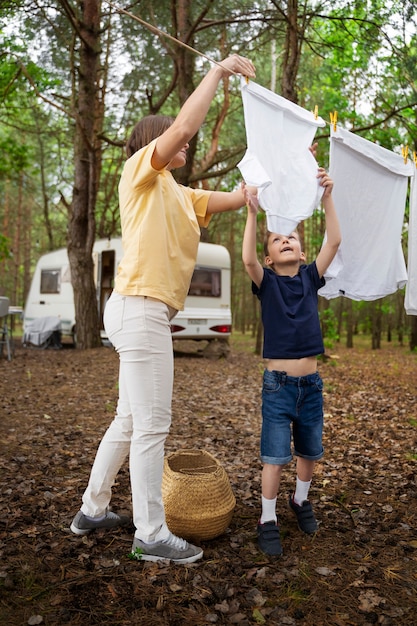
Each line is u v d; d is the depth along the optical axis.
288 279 2.59
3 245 13.25
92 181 10.96
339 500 3.18
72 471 3.61
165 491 2.52
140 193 2.26
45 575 2.18
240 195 2.61
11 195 23.55
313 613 1.97
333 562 2.37
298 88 11.12
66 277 12.88
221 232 23.09
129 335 2.25
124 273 2.28
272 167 2.50
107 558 2.33
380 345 19.20
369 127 8.98
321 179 2.53
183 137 2.08
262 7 8.74
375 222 2.97
